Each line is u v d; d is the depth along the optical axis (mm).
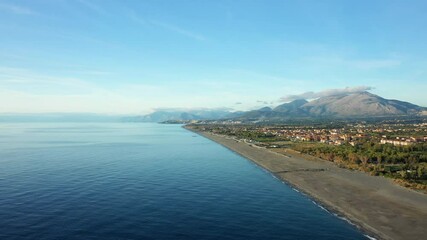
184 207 100062
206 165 184875
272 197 114375
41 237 75750
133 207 98750
